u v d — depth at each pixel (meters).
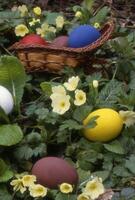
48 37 0.87
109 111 0.69
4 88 0.71
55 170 0.62
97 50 0.82
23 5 0.97
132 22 1.03
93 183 0.61
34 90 0.81
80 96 0.69
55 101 0.69
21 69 0.73
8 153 0.69
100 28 0.85
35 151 0.68
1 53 0.88
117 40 0.84
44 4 1.07
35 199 0.63
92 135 0.69
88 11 0.93
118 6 1.10
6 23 0.90
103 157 0.68
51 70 0.80
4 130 0.67
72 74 0.79
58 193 0.61
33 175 0.62
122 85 0.77
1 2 1.05
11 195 0.63
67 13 1.04
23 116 0.74
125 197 0.63
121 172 0.66
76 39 0.79
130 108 0.72
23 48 0.77
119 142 0.69
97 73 0.79
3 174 0.64
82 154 0.68
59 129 0.69
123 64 0.81
